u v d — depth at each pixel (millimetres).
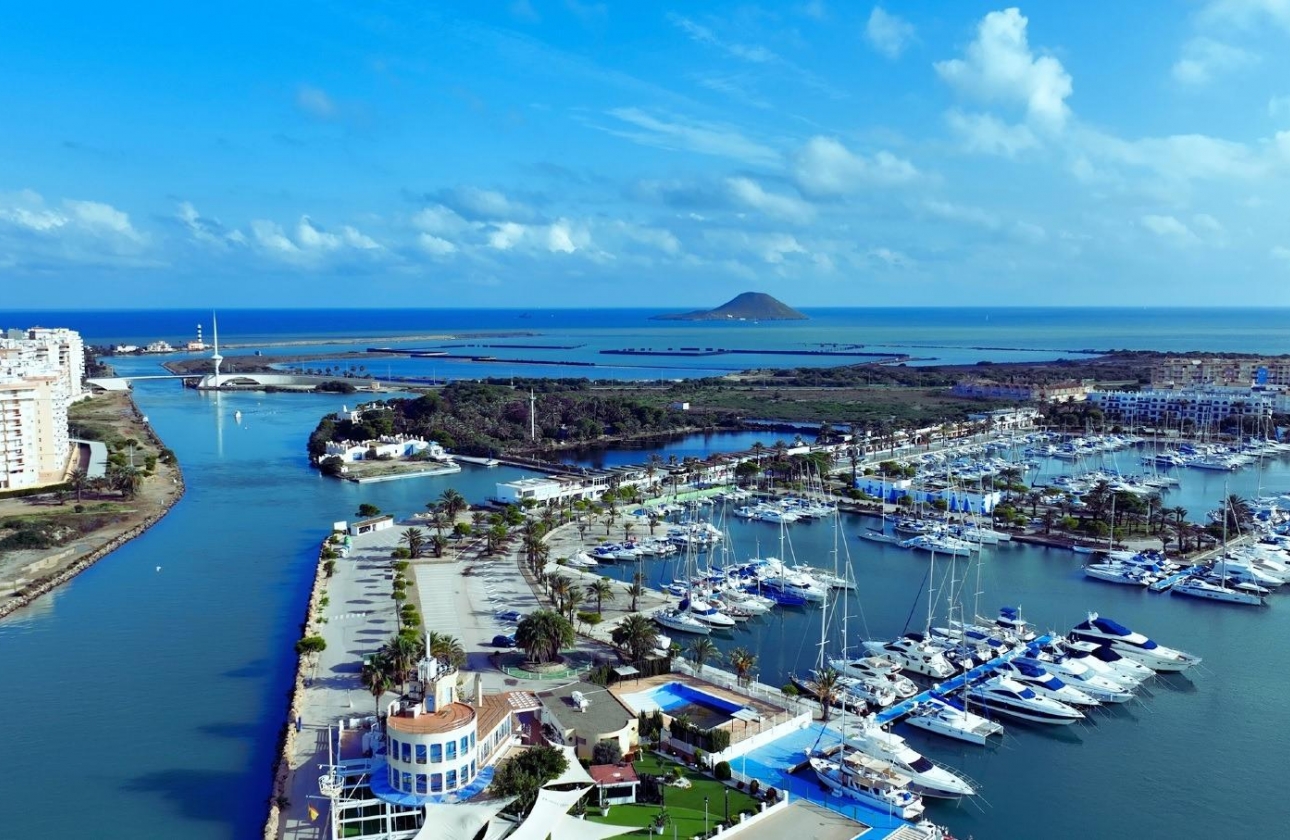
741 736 135875
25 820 118312
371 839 106250
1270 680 168250
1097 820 122562
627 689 152375
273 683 160750
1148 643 175250
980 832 119375
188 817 118875
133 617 195125
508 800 107562
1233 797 128250
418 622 180500
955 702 158125
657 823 111875
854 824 116000
